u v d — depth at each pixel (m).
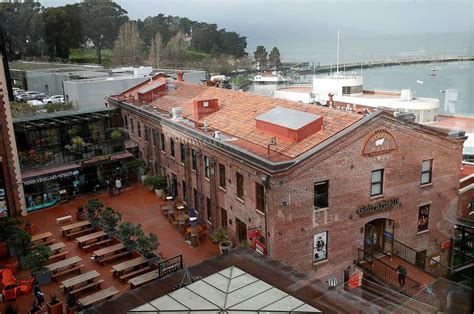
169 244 17.94
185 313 8.05
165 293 9.52
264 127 19.50
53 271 15.16
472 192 17.69
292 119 18.41
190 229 19.28
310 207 16.45
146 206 21.70
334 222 17.03
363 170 17.20
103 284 14.68
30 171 20.50
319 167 16.28
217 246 17.94
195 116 24.39
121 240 17.23
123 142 25.91
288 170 15.67
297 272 10.30
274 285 9.69
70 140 23.75
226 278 9.53
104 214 18.22
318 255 17.03
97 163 22.98
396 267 16.42
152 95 28.62
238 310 8.08
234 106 24.19
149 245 16.52
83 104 25.84
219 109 24.58
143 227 19.45
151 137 26.28
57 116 23.36
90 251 16.81
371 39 26.36
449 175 17.97
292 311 8.03
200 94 27.77
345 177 16.91
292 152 16.77
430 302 13.09
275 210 15.86
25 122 22.12
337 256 17.27
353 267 17.16
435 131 17.70
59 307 13.16
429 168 18.36
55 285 14.74
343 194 16.98
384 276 15.85
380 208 17.81
